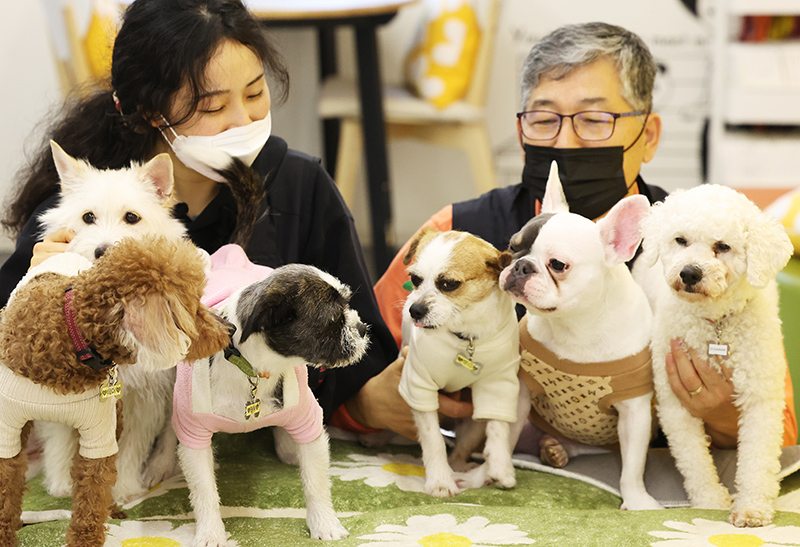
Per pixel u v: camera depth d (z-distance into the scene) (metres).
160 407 1.80
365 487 1.82
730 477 1.87
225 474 1.86
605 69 2.11
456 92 4.60
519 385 1.97
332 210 2.29
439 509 1.68
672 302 1.78
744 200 1.64
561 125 2.15
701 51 5.07
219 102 1.92
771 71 4.44
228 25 1.91
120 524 1.62
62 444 1.76
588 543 1.47
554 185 1.94
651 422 1.94
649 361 1.83
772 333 1.70
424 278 1.79
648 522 1.59
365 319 2.17
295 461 1.97
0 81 4.95
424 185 5.56
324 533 1.57
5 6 4.86
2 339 1.39
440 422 2.23
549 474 2.00
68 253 1.68
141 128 2.04
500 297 1.82
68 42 3.87
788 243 1.60
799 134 4.65
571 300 1.71
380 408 2.04
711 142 4.74
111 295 1.29
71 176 1.91
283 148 2.27
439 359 1.84
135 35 1.91
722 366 1.72
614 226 1.73
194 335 1.31
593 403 1.88
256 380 1.54
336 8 4.12
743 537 1.49
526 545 1.48
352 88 4.84
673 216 1.65
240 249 1.92
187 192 2.18
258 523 1.65
